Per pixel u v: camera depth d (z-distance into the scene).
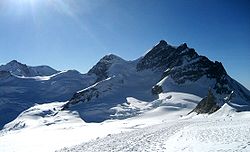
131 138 33.41
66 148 30.50
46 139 60.31
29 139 66.88
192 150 20.92
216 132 29.70
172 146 23.88
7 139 77.31
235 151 18.98
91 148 27.58
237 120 46.69
